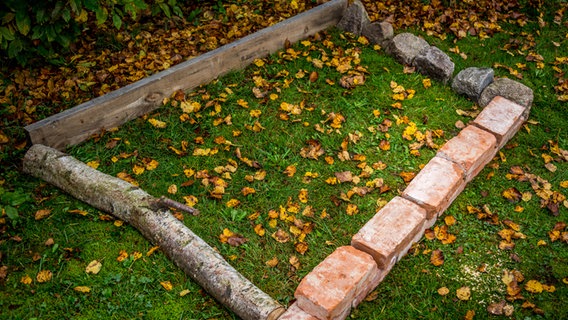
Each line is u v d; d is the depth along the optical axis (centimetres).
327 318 289
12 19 432
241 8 578
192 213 334
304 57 518
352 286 298
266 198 383
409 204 351
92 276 326
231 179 396
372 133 441
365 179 402
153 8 518
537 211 384
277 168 406
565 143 443
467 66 526
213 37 533
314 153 417
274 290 327
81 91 461
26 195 356
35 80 466
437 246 356
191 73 461
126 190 355
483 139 405
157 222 339
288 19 521
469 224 372
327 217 373
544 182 405
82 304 312
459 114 464
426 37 563
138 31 532
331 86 487
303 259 345
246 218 369
